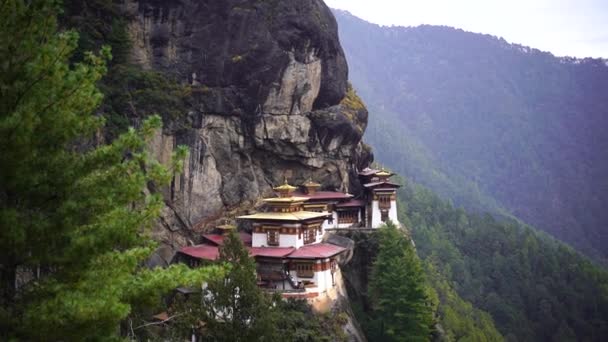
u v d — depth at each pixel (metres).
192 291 37.78
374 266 56.41
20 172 14.38
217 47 56.78
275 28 58.41
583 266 130.50
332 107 65.00
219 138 55.91
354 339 47.22
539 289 115.38
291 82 58.88
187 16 56.97
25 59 14.90
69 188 15.31
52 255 14.62
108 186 15.83
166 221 50.78
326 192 64.75
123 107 49.47
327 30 63.53
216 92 55.47
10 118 13.70
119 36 51.56
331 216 63.94
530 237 140.50
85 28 50.59
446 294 95.25
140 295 15.38
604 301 116.81
